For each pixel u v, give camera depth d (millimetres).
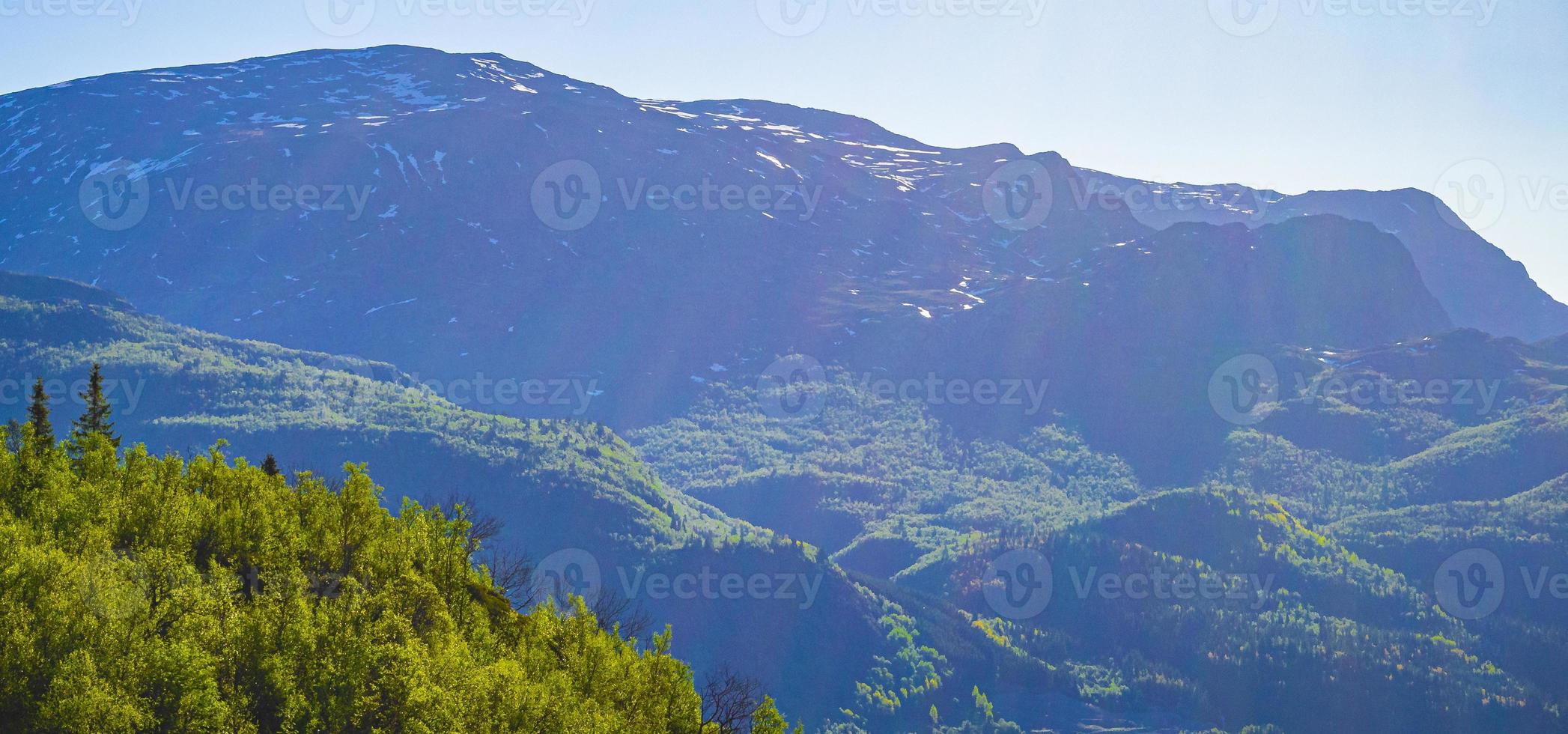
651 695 80562
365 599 70812
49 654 60531
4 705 58938
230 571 76562
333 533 82625
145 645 61031
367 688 65938
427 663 67750
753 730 82438
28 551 65250
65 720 57156
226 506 85250
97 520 77188
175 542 76938
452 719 65375
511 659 75188
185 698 59094
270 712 63594
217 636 64062
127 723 57500
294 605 66688
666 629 85688
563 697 71812
